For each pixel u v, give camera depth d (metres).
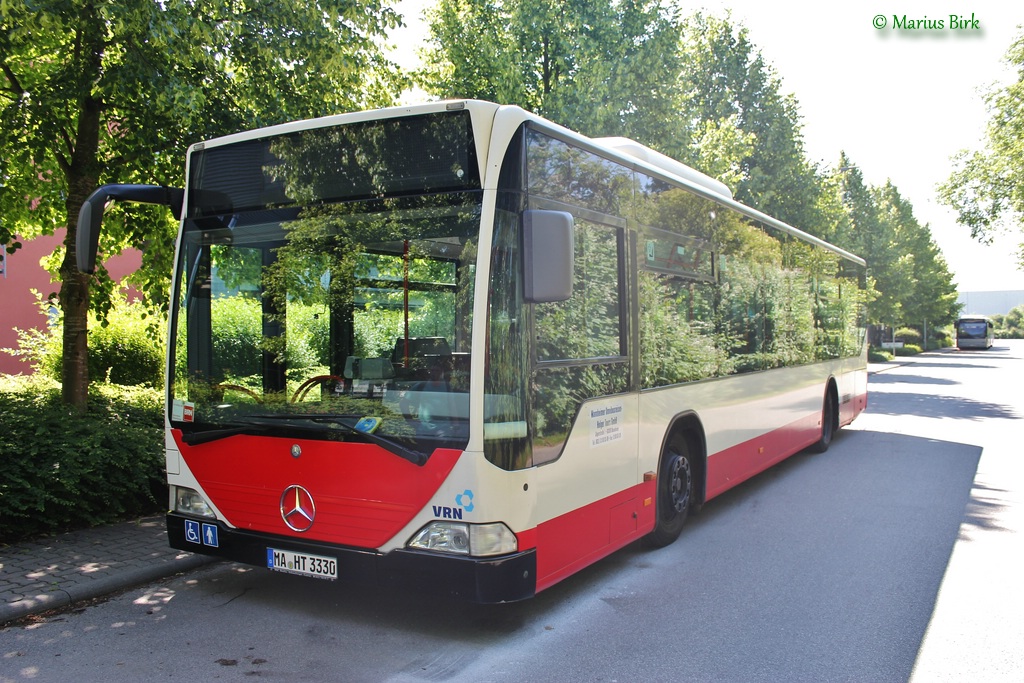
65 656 4.01
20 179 8.67
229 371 4.52
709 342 6.63
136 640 4.22
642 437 5.36
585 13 13.12
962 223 24.58
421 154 4.06
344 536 4.10
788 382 9.00
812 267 9.97
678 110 14.60
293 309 4.33
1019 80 21.72
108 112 8.39
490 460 3.83
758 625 4.54
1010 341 111.31
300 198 4.38
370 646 4.17
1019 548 6.14
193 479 4.63
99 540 5.88
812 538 6.45
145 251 9.36
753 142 23.39
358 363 4.13
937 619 4.64
